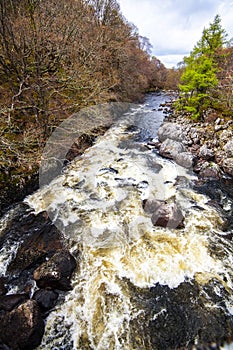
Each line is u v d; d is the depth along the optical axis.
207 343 3.32
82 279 4.10
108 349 3.26
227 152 8.26
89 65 9.70
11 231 5.02
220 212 5.88
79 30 8.85
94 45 10.28
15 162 6.23
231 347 3.29
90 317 3.59
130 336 3.39
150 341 3.34
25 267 4.25
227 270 4.36
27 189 6.16
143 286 4.03
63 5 8.41
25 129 6.82
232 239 5.07
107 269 4.27
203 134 9.77
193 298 3.88
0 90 7.36
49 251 4.55
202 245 4.84
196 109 11.87
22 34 6.72
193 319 3.59
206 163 7.98
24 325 3.18
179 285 4.07
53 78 7.31
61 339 3.35
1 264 4.32
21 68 7.32
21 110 7.39
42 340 3.33
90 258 4.45
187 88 11.48
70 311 3.65
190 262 4.47
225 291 4.00
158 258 4.50
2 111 5.88
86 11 10.78
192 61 12.94
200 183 7.19
